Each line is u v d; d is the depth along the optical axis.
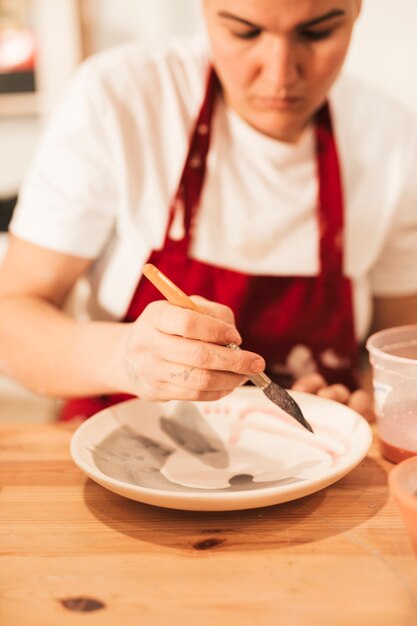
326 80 0.87
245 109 0.93
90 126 1.04
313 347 1.13
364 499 0.68
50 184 1.04
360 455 0.68
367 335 1.36
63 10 2.07
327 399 0.83
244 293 1.08
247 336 1.11
